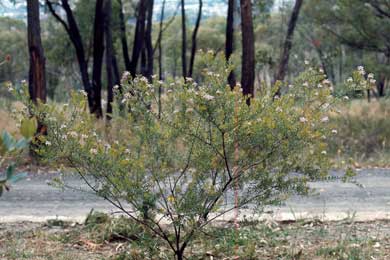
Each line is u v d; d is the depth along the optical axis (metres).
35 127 2.35
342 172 11.02
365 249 6.07
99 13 20.94
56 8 24.11
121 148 4.89
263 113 4.91
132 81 5.09
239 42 28.72
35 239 6.56
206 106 4.80
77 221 7.39
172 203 4.96
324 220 7.45
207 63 5.00
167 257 5.40
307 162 5.10
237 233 5.81
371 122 17.62
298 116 5.01
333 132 5.18
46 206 8.65
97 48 20.97
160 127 4.96
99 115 18.42
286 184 5.13
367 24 19.45
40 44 13.54
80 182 10.19
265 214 7.41
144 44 24.23
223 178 5.06
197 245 5.85
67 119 4.99
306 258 5.81
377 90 31.16
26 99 4.96
